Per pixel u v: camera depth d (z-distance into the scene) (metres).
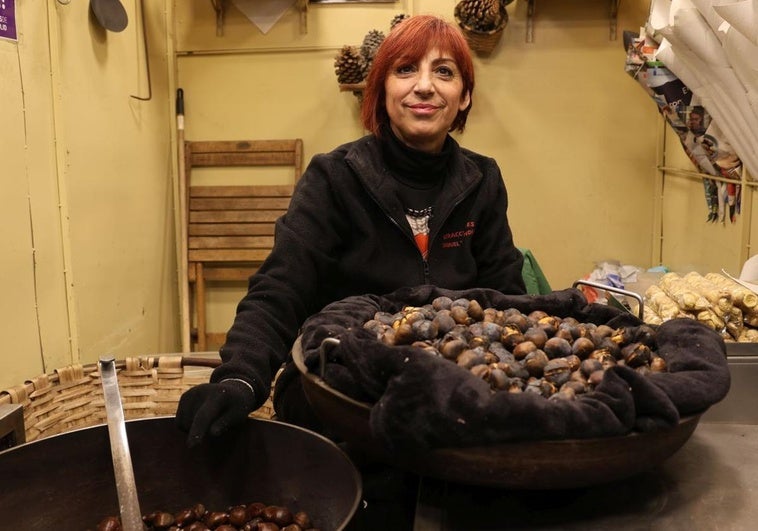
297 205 1.30
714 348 0.88
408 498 1.08
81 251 2.23
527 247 3.04
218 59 2.96
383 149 1.35
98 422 1.44
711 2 1.56
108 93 2.42
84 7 2.25
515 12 2.87
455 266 1.39
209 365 1.45
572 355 0.90
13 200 1.88
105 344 2.40
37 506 0.99
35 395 1.32
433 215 1.35
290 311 1.19
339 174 1.31
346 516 0.85
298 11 2.90
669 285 1.88
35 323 1.98
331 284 1.35
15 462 0.97
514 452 0.73
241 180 3.01
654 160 2.94
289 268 1.22
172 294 3.04
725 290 1.66
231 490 1.05
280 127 2.99
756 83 1.58
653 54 1.98
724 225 2.31
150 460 1.05
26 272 1.94
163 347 2.94
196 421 0.92
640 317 1.08
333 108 2.96
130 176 2.60
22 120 1.91
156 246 2.87
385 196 1.30
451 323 0.95
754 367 1.20
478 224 1.45
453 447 0.74
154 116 2.82
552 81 2.91
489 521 0.80
